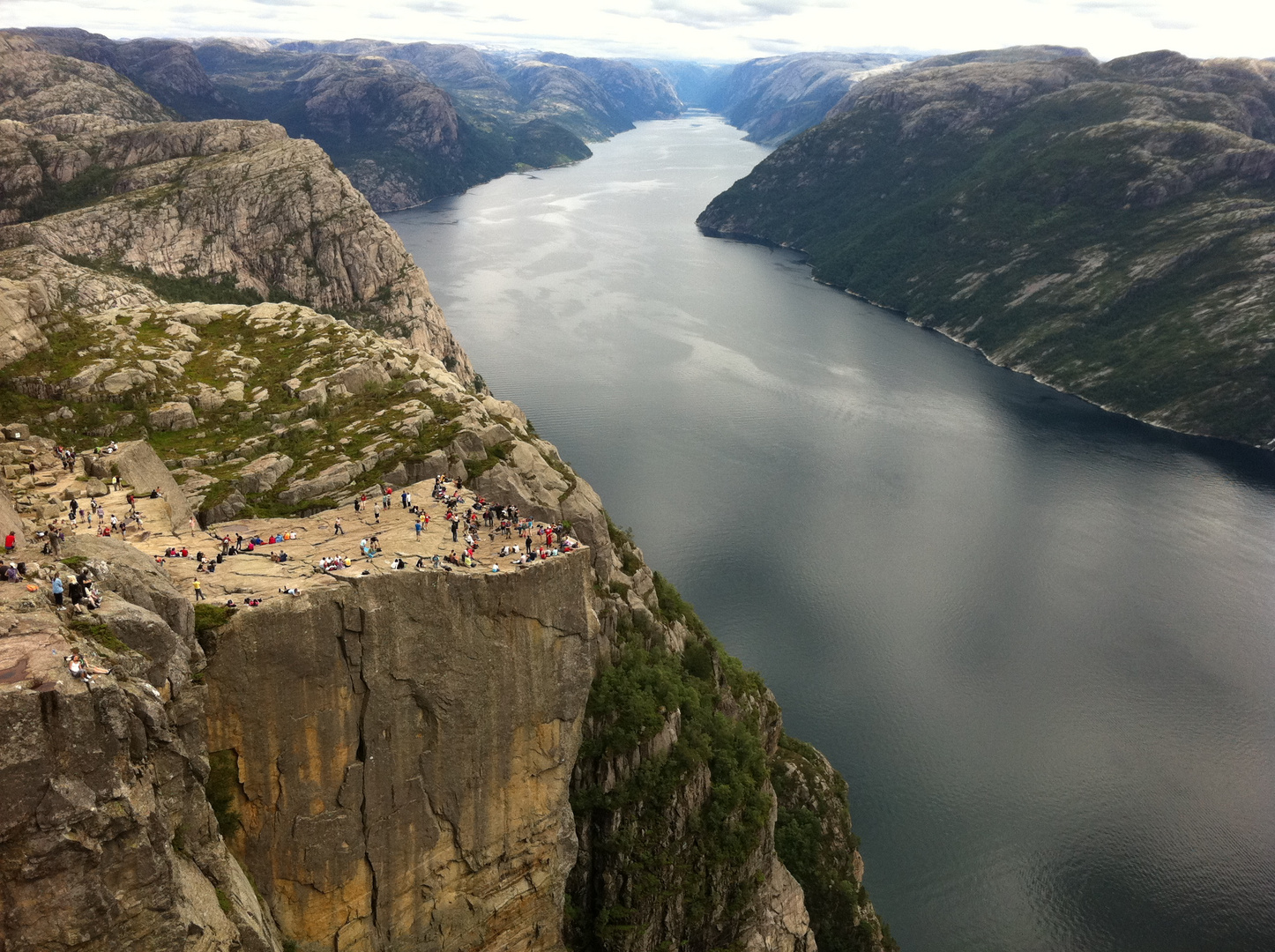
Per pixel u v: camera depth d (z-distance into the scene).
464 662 49.53
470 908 53.84
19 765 29.86
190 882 36.81
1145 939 103.56
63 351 82.50
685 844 68.69
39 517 50.22
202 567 46.91
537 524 57.31
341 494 63.78
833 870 92.62
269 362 90.94
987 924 104.44
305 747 45.22
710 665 84.62
